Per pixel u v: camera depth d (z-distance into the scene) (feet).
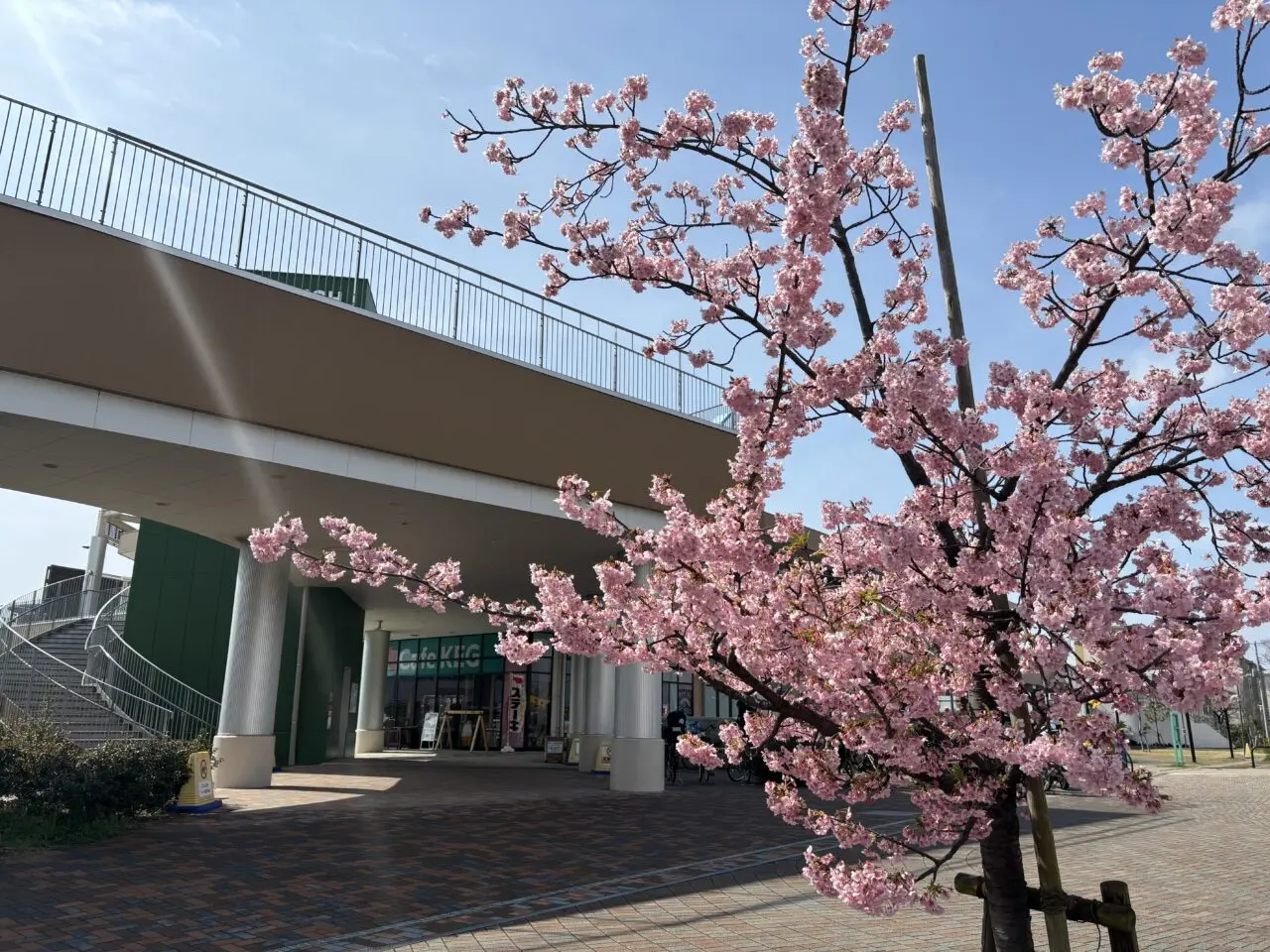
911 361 11.44
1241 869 31.86
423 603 16.48
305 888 24.66
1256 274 12.10
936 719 11.79
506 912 22.67
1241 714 116.78
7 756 32.22
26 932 19.79
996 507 11.00
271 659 50.88
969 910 24.27
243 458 37.01
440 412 41.50
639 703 54.24
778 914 23.35
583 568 61.16
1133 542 11.00
